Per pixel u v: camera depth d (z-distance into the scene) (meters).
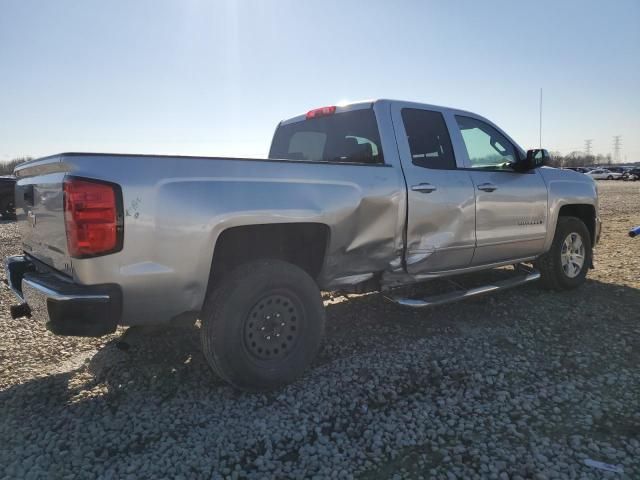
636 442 2.66
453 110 4.74
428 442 2.72
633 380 3.40
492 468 2.46
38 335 4.54
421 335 4.37
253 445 2.72
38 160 3.25
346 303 5.31
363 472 2.48
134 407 3.15
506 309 5.02
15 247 9.97
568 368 3.63
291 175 3.38
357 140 4.31
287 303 3.37
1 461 2.58
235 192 3.12
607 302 5.20
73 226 2.71
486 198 4.61
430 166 4.29
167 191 2.89
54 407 3.16
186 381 3.49
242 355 3.16
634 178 55.34
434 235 4.21
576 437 2.70
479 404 3.13
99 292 2.75
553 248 5.47
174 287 2.97
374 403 3.19
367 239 3.77
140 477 2.45
